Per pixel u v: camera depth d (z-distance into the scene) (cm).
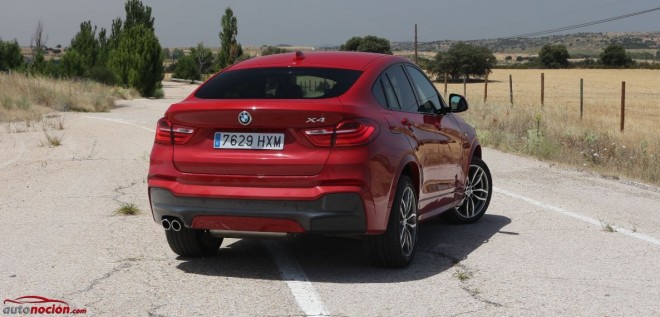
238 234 599
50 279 608
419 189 675
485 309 535
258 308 534
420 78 767
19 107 2692
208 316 516
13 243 734
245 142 588
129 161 1382
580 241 770
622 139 2061
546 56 15200
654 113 4403
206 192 592
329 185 576
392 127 627
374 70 662
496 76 11475
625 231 827
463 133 817
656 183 1342
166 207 609
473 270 646
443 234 803
